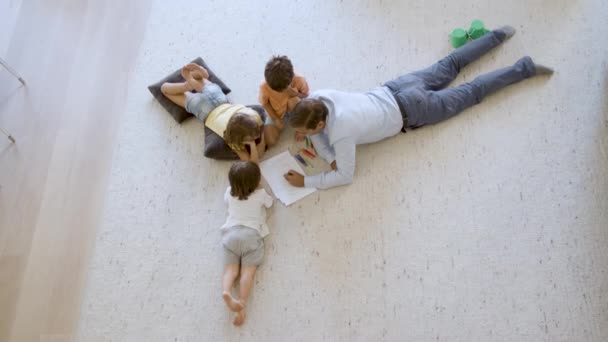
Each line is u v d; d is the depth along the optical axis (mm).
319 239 1921
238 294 1868
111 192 2072
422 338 1742
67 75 2342
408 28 2279
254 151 1979
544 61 2121
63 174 2131
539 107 2045
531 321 1729
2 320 1889
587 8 2193
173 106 2162
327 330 1783
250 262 1853
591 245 1803
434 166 1992
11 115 2268
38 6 2506
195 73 2105
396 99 1960
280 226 1954
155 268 1928
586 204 1864
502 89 2102
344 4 2363
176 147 2137
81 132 2211
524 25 2205
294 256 1902
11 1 2520
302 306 1823
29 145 2201
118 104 2256
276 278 1873
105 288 1910
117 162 2129
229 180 1896
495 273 1805
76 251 1984
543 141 1983
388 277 1837
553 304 1741
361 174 2012
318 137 1998
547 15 2207
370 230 1915
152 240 1975
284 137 2121
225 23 2389
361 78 2203
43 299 1913
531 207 1886
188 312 1853
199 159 2104
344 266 1869
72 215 2049
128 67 2336
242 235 1844
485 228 1872
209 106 2027
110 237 1992
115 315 1865
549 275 1782
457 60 2104
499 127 2031
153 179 2082
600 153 1937
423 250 1865
